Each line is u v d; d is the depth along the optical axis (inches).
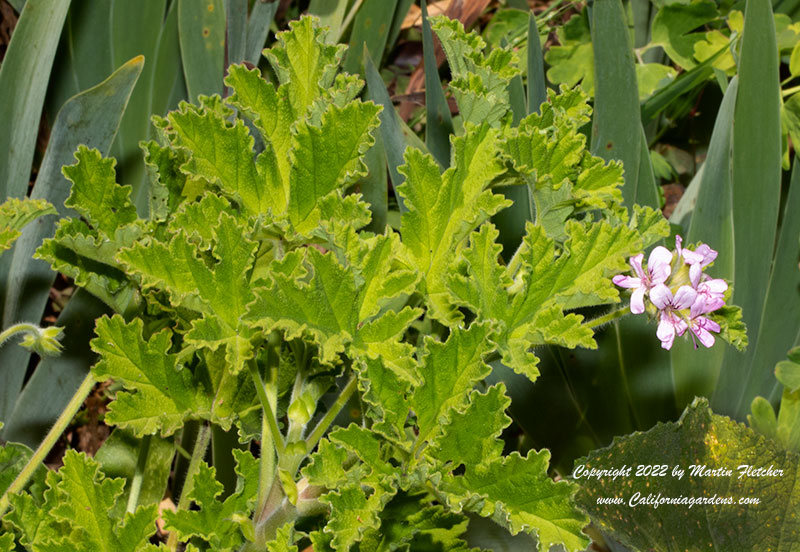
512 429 48.1
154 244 39.2
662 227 41.2
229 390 40.7
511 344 39.9
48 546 39.2
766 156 45.2
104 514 39.5
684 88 49.4
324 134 40.1
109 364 39.7
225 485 43.3
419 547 41.6
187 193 41.6
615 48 44.6
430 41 44.8
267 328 38.3
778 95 44.9
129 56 46.3
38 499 41.5
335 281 38.7
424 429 39.1
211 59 45.3
